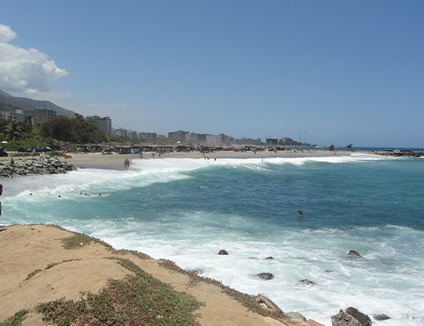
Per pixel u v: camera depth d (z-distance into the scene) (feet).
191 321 23.32
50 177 109.81
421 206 97.91
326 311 34.68
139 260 37.17
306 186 139.44
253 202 97.19
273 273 43.60
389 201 106.22
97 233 58.03
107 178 120.06
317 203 99.96
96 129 417.49
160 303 24.53
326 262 48.85
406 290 40.24
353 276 43.91
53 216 66.74
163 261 38.42
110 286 24.09
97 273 26.04
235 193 112.47
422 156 480.64
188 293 28.66
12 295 24.56
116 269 27.84
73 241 41.78
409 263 49.67
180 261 46.09
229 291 32.01
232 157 295.07
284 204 96.27
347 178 176.86
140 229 62.03
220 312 25.59
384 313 34.81
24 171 107.55
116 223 65.26
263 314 27.61
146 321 22.04
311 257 50.83
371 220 79.20
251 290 38.37
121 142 493.77
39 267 34.17
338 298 37.58
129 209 77.66
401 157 457.68
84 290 23.04
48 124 351.46
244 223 71.15
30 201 76.18
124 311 22.21
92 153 262.67
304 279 42.24
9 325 19.97
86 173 126.72
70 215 68.74
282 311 32.22
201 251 51.06
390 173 213.05
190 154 313.53
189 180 139.95
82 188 98.07
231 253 50.88
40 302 21.99
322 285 40.78
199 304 26.37
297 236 62.85
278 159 284.41
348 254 52.75
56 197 82.99
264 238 60.44
